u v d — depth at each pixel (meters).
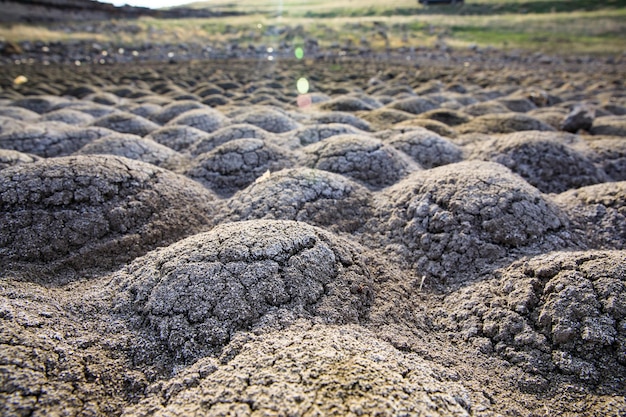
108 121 1.67
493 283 0.63
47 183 0.77
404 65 4.67
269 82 3.32
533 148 1.13
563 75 3.96
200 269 0.55
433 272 0.69
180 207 0.85
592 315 0.50
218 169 1.06
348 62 4.86
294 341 0.45
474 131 1.61
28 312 0.49
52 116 1.92
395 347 0.51
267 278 0.54
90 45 5.70
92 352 0.46
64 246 0.70
